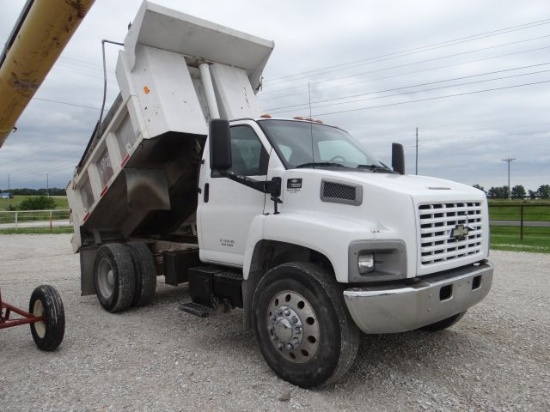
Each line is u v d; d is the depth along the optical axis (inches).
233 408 145.8
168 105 230.8
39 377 170.1
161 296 302.2
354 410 145.1
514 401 150.6
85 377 169.8
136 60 235.3
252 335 219.6
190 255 252.1
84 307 277.9
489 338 213.0
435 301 153.2
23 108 177.6
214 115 254.1
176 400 150.9
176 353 194.5
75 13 138.6
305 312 157.6
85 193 294.2
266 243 179.0
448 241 165.9
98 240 303.9
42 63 155.8
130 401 150.1
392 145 239.1
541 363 183.2
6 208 1754.4
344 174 167.2
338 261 148.4
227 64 271.9
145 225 317.7
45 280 373.7
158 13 223.6
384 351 196.4
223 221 206.8
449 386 162.7
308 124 217.8
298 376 159.0
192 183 276.5
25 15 145.3
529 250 517.7
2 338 219.9
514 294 299.3
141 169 256.1
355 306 144.3
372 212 155.6
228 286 200.8
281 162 183.8
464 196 175.9
